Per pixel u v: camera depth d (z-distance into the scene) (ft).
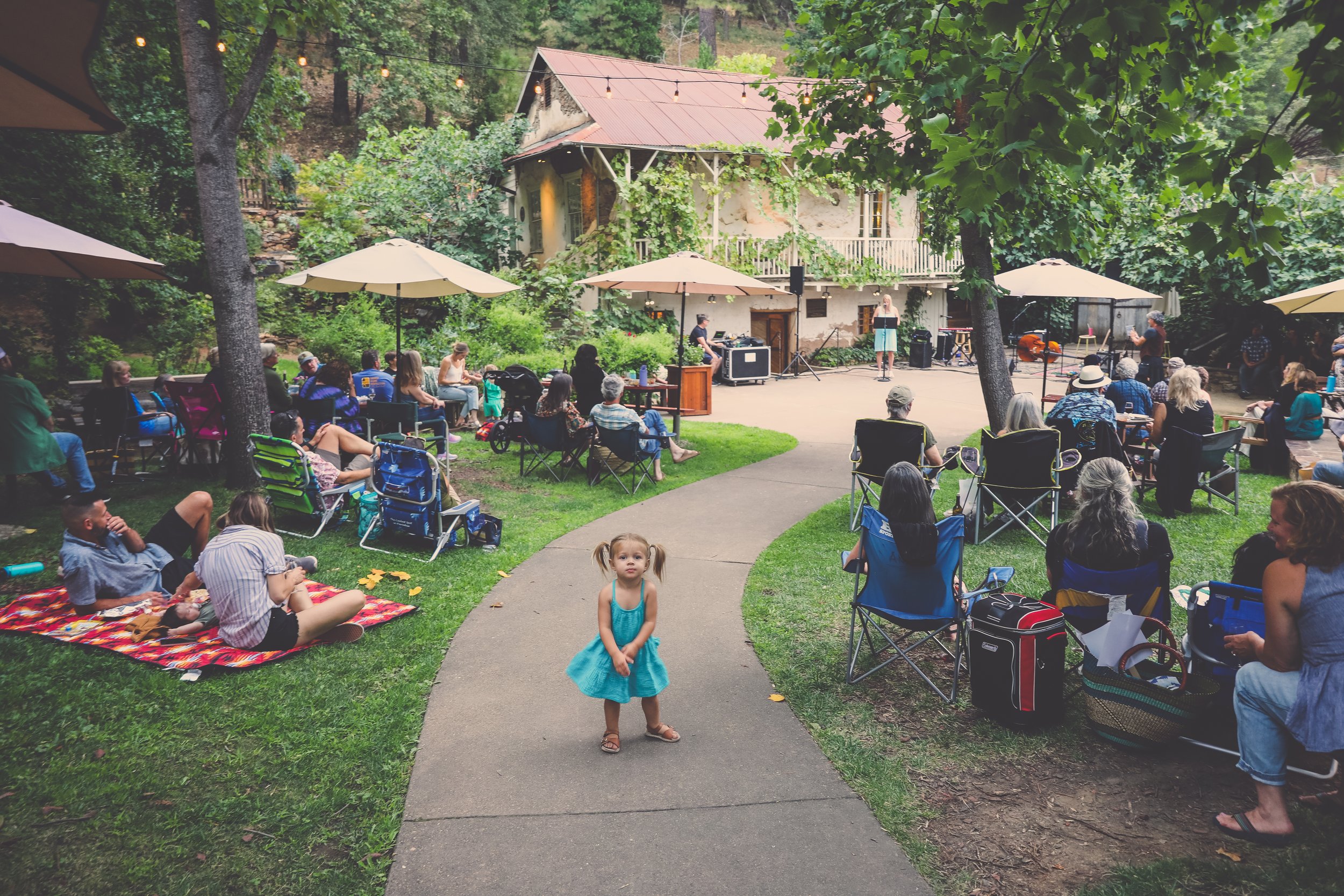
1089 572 14.48
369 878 10.27
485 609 19.15
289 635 16.43
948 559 14.61
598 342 52.49
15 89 6.73
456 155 71.46
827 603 19.77
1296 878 10.12
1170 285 62.49
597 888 10.09
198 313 54.95
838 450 38.60
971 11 14.78
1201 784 12.37
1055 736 13.79
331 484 25.27
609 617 12.98
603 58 75.20
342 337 54.49
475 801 11.87
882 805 11.85
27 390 25.32
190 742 13.28
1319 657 10.45
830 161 26.43
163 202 58.44
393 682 15.53
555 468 34.60
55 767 12.45
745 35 180.86
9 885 9.99
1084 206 30.63
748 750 13.35
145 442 31.89
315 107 122.42
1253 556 13.20
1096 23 11.16
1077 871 10.48
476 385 43.60
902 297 80.18
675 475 33.45
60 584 20.27
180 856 10.62
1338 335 52.29
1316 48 10.70
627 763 12.92
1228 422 35.70
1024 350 73.82
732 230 71.41
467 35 113.19
